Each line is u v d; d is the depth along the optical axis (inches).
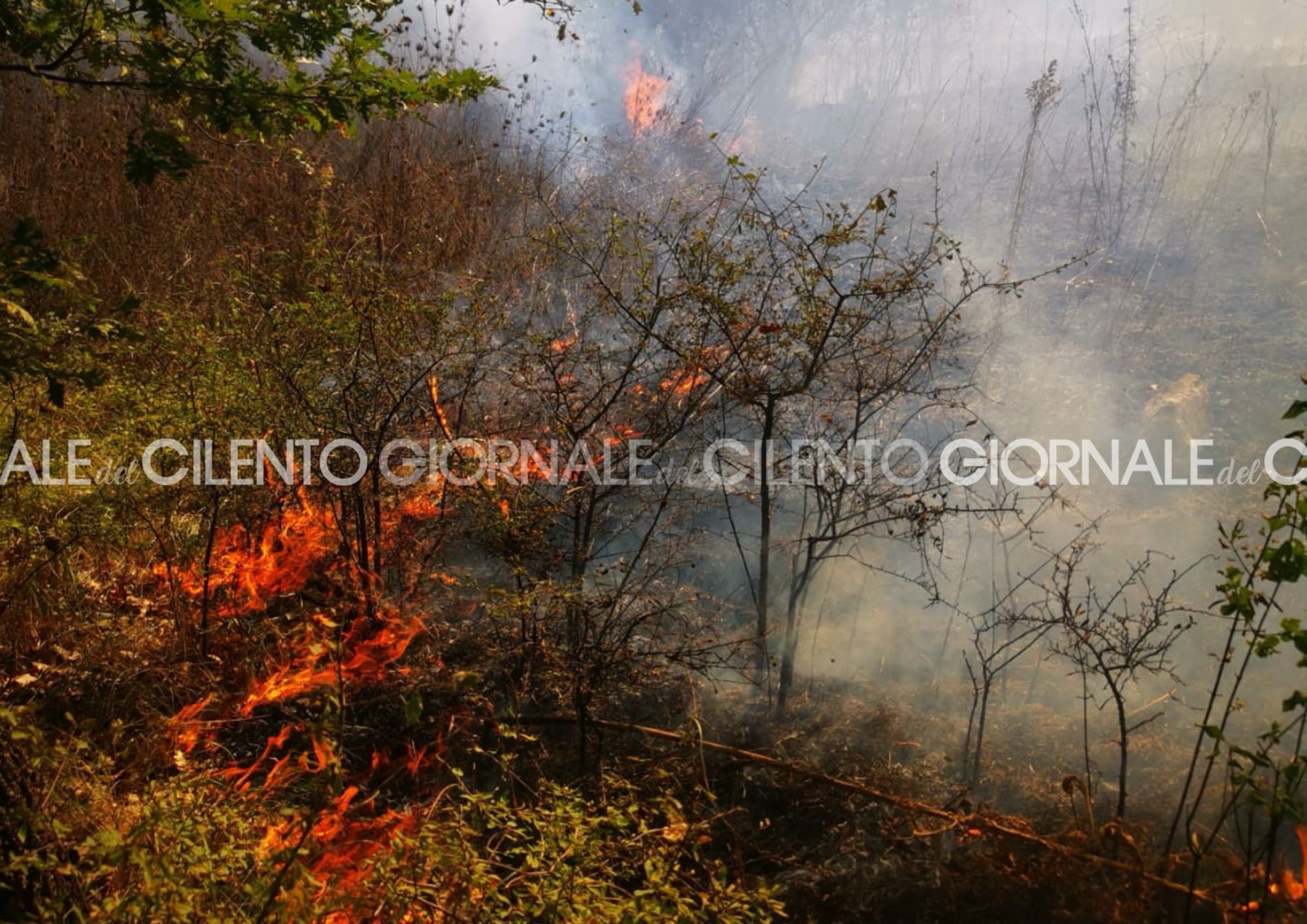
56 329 116.0
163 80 114.7
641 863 118.0
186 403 155.2
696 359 162.7
